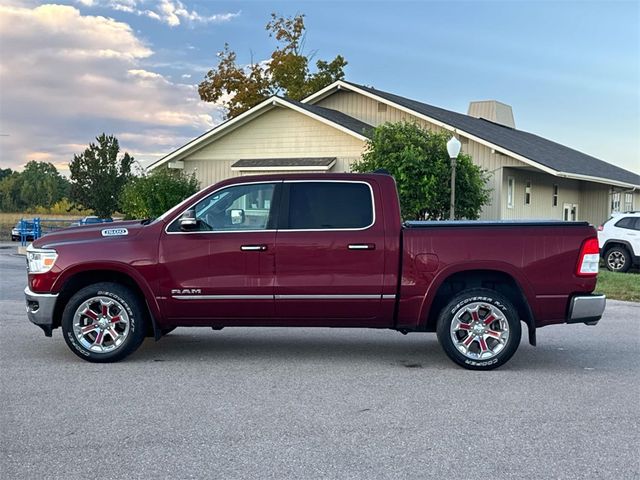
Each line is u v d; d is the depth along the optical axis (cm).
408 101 2555
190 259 680
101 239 695
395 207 682
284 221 684
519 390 595
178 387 595
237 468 409
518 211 2302
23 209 9750
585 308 661
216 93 4219
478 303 668
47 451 436
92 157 5744
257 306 683
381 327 697
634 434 477
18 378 623
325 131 2239
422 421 502
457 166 1788
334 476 397
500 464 418
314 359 720
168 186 2262
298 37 4175
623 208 3244
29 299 697
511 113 3484
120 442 452
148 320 711
